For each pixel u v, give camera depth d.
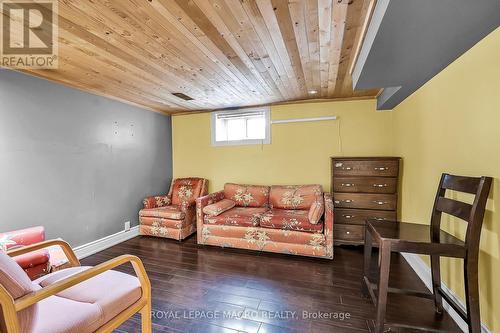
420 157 2.32
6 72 2.19
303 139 3.64
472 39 1.40
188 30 1.59
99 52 1.91
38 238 1.96
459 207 1.46
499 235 1.30
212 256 2.86
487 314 1.39
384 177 2.92
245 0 1.29
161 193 4.14
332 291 2.09
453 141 1.73
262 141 3.85
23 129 2.31
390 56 1.60
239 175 4.00
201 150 4.21
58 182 2.60
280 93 3.14
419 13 1.12
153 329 1.63
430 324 1.66
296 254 2.82
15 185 2.25
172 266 2.59
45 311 1.09
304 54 1.96
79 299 1.21
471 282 1.33
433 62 1.71
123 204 3.41
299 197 3.33
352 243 3.04
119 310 1.22
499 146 1.30
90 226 2.94
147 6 1.33
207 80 2.59
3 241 1.79
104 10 1.36
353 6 1.34
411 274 2.34
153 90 2.94
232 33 1.63
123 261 1.28
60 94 2.62
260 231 2.94
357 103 3.40
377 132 3.34
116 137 3.31
